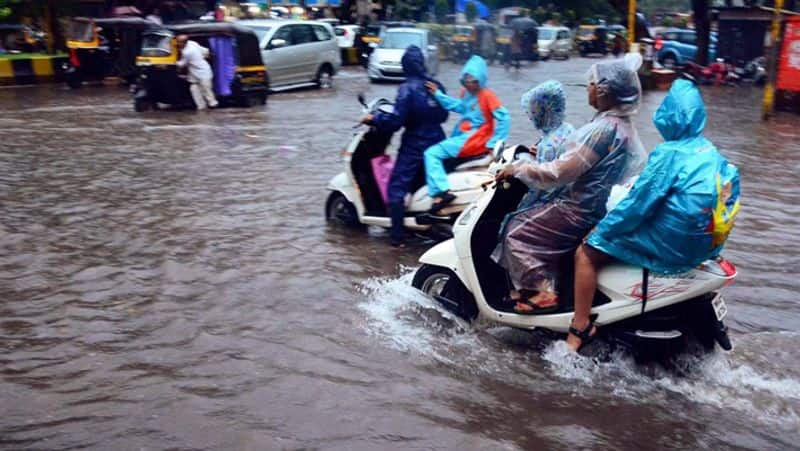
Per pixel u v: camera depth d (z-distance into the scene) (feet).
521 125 48.83
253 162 36.29
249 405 13.56
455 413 13.47
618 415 13.53
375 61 79.71
